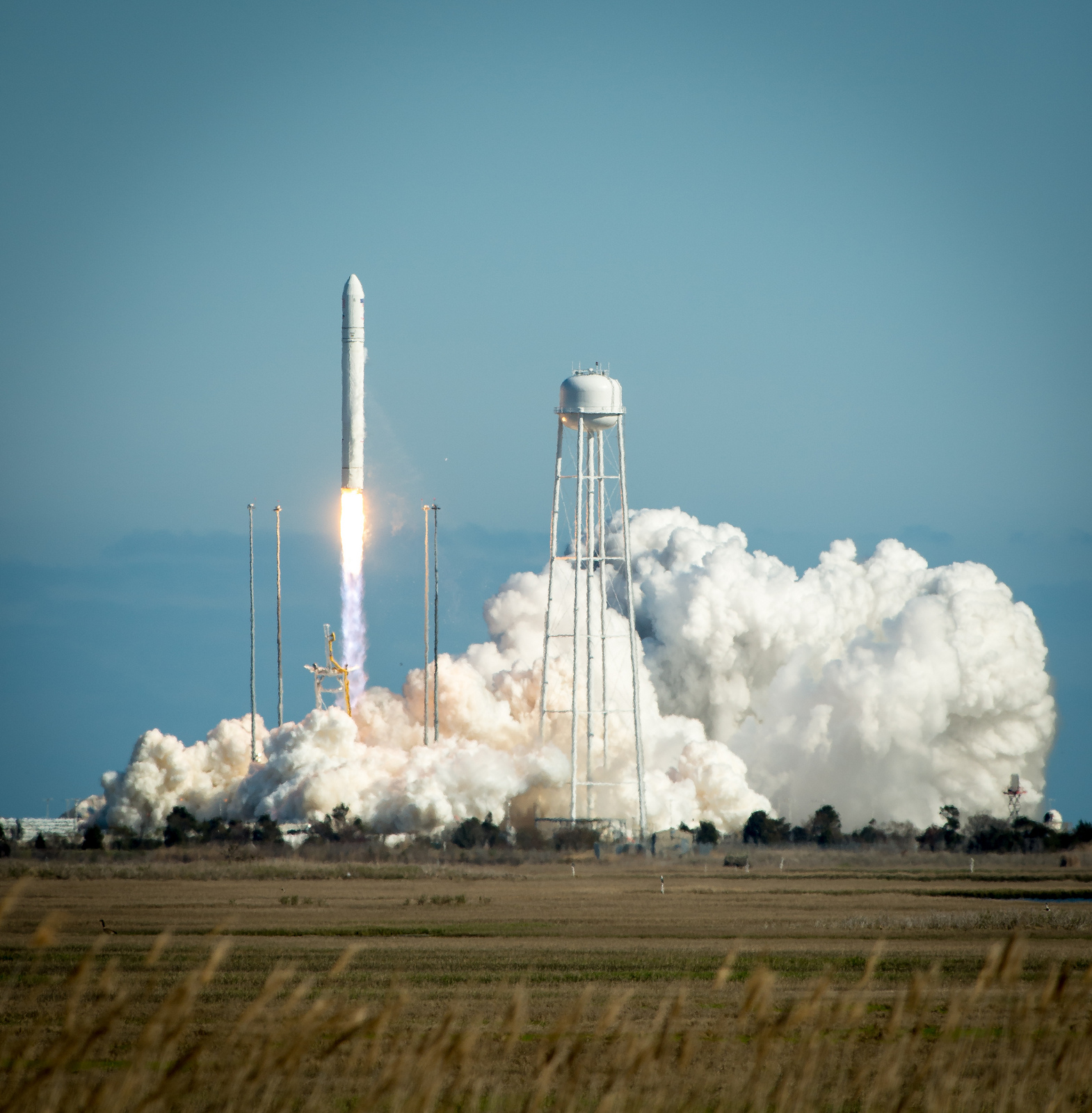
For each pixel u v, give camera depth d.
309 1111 87.88
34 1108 67.31
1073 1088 75.56
